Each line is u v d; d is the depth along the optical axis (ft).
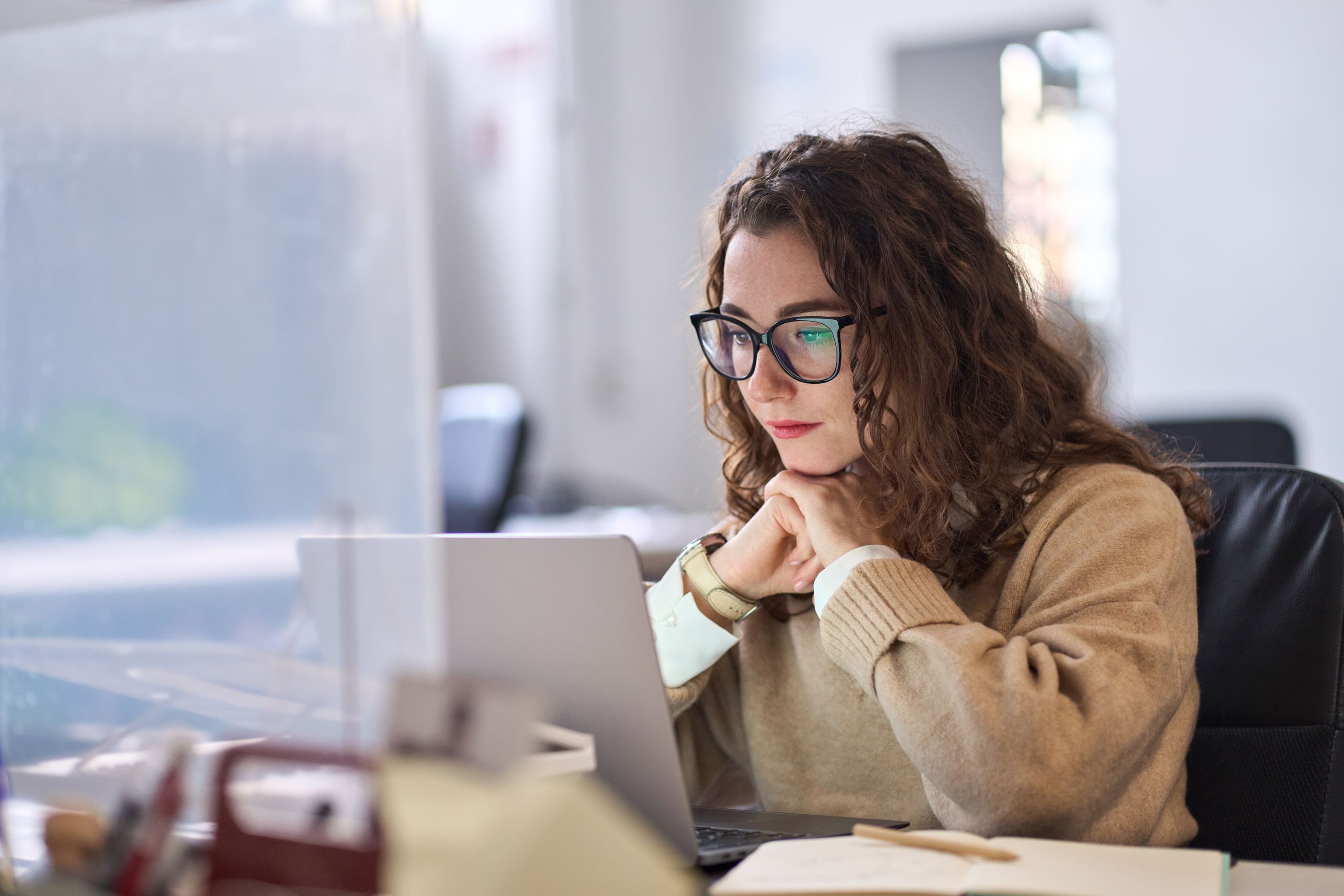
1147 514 3.57
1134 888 2.32
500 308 16.11
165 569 4.34
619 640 2.83
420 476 5.41
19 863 2.65
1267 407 13.60
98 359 4.17
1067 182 15.03
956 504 3.86
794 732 4.13
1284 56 13.37
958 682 3.04
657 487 16.92
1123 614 3.29
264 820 2.04
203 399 4.75
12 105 3.83
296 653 3.20
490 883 1.78
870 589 3.34
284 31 5.07
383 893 1.91
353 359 5.31
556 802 1.83
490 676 3.02
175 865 2.16
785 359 3.72
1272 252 13.53
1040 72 15.23
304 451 5.12
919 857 2.57
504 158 15.93
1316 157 13.28
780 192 3.74
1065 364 4.20
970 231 3.99
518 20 15.70
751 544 3.88
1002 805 2.92
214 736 2.91
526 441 10.27
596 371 16.05
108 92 4.25
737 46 16.94
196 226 4.63
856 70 16.17
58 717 3.21
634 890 1.82
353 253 5.31
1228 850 3.83
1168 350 14.07
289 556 4.82
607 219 16.22
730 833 3.12
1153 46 14.02
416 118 5.41
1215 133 13.74
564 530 10.56
